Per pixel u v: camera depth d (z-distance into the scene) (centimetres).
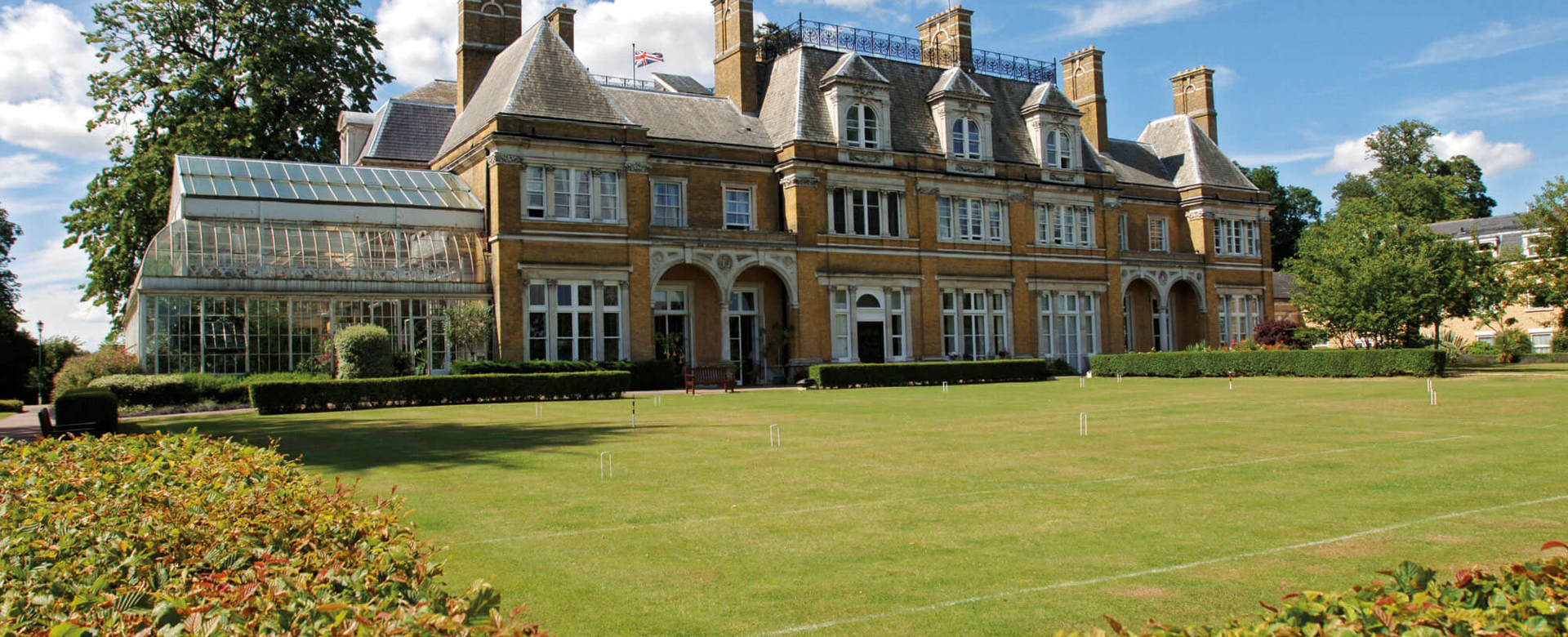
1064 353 5419
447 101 5128
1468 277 4606
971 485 1362
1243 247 6228
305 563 604
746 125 4797
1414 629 448
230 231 3534
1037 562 936
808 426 2206
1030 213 5306
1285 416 2344
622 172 4097
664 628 757
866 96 4794
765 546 1014
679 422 2342
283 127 4481
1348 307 4481
